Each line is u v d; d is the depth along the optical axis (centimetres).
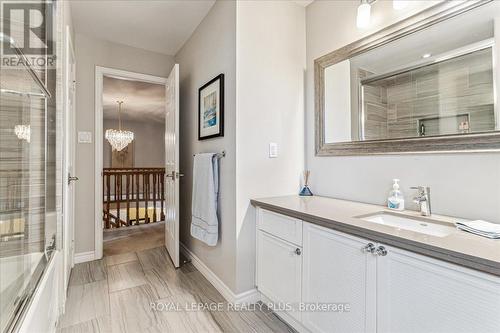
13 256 95
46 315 114
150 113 682
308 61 216
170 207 280
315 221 134
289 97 208
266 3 196
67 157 184
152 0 214
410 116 147
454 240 93
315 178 210
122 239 349
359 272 115
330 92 196
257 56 191
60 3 159
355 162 179
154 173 463
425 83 141
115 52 288
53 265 134
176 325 163
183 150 296
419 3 143
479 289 79
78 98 267
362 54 173
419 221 130
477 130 121
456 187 129
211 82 216
